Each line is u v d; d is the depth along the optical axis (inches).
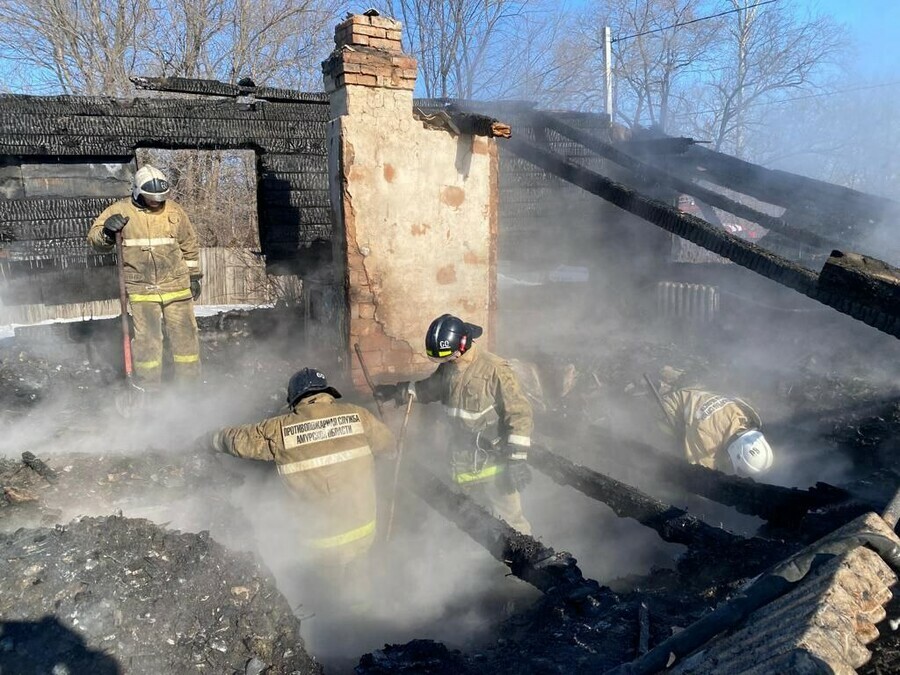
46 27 827.4
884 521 116.6
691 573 161.0
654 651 103.7
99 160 350.6
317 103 370.6
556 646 130.3
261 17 898.1
